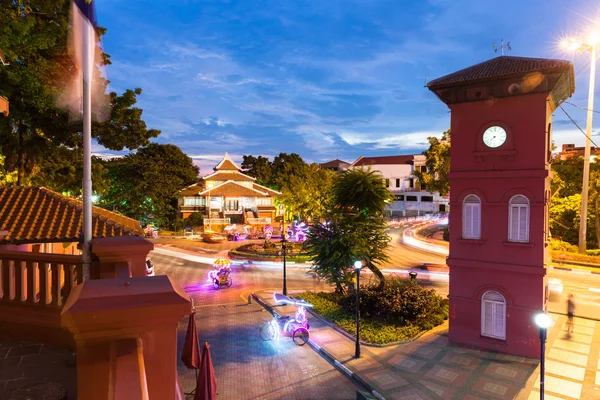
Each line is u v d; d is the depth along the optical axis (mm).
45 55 22188
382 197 24703
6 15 17750
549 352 18172
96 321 2289
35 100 22312
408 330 20719
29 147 28625
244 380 16266
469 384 15555
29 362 6395
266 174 88562
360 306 23266
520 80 17453
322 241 25406
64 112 23500
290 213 74625
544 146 17281
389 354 18250
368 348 18938
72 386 5641
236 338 20594
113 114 27094
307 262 39219
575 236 45812
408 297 22703
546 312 18812
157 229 65188
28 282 7332
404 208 83750
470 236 19078
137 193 65438
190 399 14086
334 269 24656
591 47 32125
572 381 15680
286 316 23453
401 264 38938
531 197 17484
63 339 7047
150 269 20891
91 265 7043
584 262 34500
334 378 16469
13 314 7367
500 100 18109
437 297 24594
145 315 2434
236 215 70688
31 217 17016
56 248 19609
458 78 18453
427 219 76125
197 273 35938
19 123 27109
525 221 17781
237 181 74250
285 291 27844
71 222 16781
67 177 36312
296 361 18016
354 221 24844
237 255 43125
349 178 25156
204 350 8711
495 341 18500
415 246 49188
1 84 20312
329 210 26641
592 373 16250
